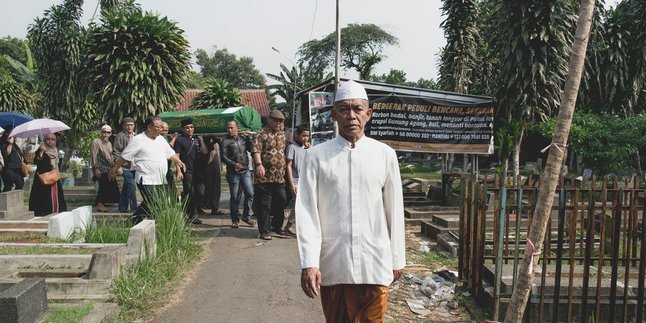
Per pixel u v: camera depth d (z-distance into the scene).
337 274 2.82
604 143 17.34
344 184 2.83
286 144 8.36
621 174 17.12
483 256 4.89
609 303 4.54
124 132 10.07
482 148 11.17
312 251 2.73
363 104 2.90
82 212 7.20
